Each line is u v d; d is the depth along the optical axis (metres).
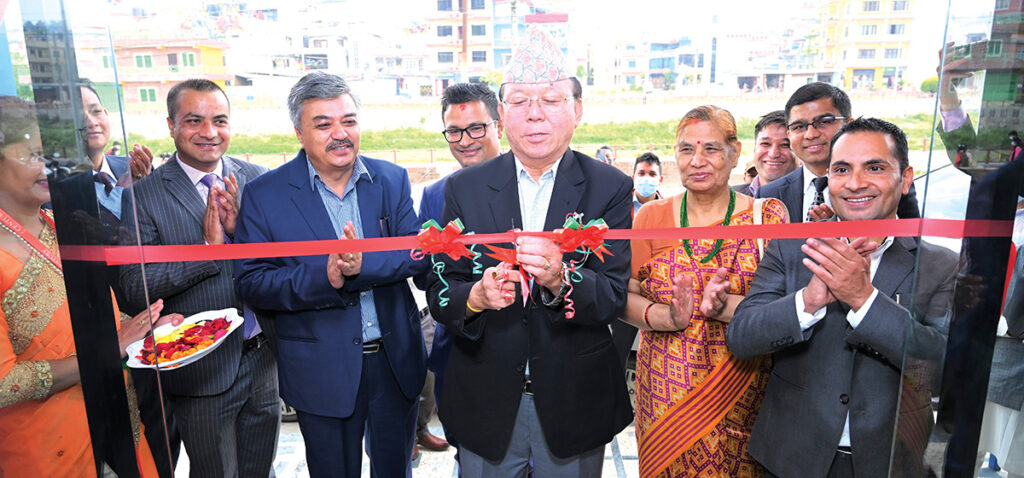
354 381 1.47
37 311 1.09
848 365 1.23
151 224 1.59
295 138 1.75
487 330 1.32
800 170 1.57
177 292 1.64
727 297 1.38
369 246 1.36
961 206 0.97
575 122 1.29
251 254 1.38
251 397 1.76
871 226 1.22
